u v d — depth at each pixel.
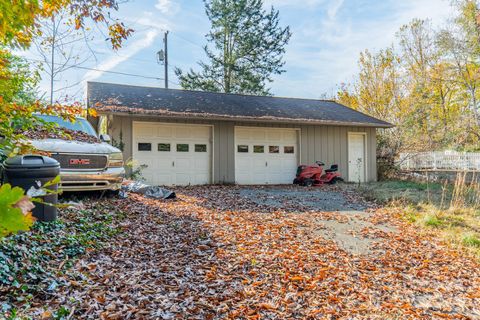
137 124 10.38
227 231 5.21
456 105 20.36
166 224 5.29
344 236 5.55
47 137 5.21
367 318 3.08
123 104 10.02
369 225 6.34
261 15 21.12
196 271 3.69
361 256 4.68
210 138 11.38
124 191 7.07
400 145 16.55
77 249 3.78
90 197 6.17
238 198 8.34
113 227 4.78
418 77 19.41
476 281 4.13
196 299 3.07
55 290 2.89
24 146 2.62
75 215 4.88
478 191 8.83
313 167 11.81
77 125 6.24
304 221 6.26
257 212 6.76
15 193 0.54
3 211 0.53
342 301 3.36
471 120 18.62
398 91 18.95
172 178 10.83
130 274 3.43
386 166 14.92
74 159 5.37
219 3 20.56
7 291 2.69
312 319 2.98
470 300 3.62
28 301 2.64
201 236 4.86
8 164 3.55
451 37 17.33
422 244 5.41
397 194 9.24
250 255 4.29
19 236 3.48
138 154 10.37
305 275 3.85
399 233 5.95
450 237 5.75
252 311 2.98
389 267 4.39
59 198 5.62
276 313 3.00
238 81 21.52
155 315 2.72
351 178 13.45
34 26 2.32
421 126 18.81
